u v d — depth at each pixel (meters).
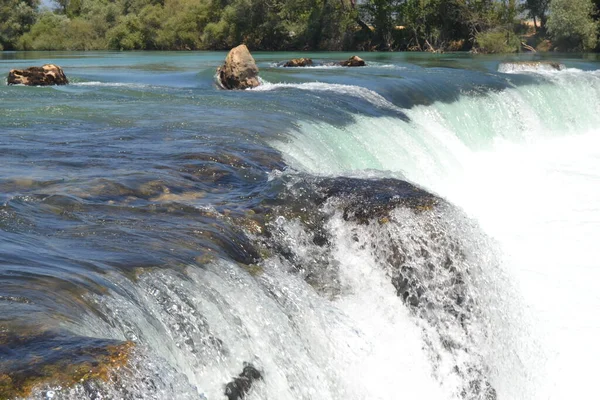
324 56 38.69
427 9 46.34
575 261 11.16
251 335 6.17
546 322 9.23
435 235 7.94
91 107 14.85
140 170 9.40
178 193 8.65
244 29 53.88
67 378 4.09
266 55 40.75
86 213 7.58
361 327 7.23
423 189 8.97
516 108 20.31
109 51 55.34
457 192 14.10
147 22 57.50
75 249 6.46
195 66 28.64
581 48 44.53
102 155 10.23
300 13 51.44
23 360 4.25
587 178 16.00
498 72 24.67
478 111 19.25
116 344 4.48
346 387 6.65
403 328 7.57
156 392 4.21
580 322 9.27
